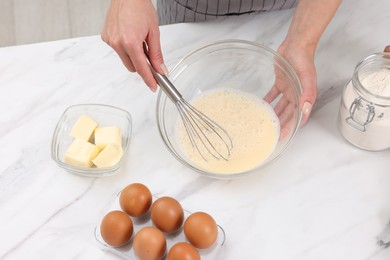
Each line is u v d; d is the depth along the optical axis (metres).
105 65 1.18
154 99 1.13
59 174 1.05
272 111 1.06
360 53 1.17
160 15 1.46
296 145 1.06
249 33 1.21
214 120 1.06
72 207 1.02
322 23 1.05
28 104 1.13
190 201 1.01
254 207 1.00
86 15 2.10
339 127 1.05
